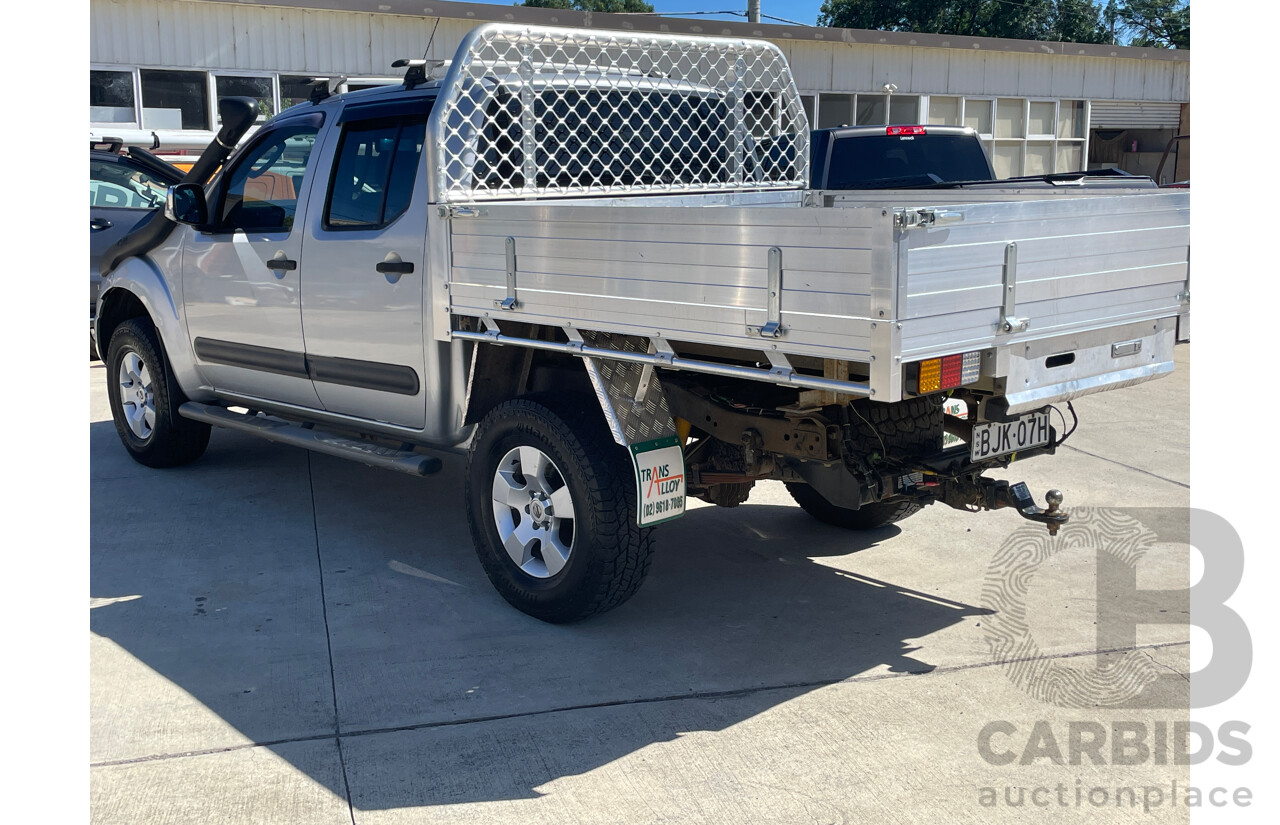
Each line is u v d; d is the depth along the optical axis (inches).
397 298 174.7
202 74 544.1
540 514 157.6
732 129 213.3
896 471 143.6
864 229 110.3
